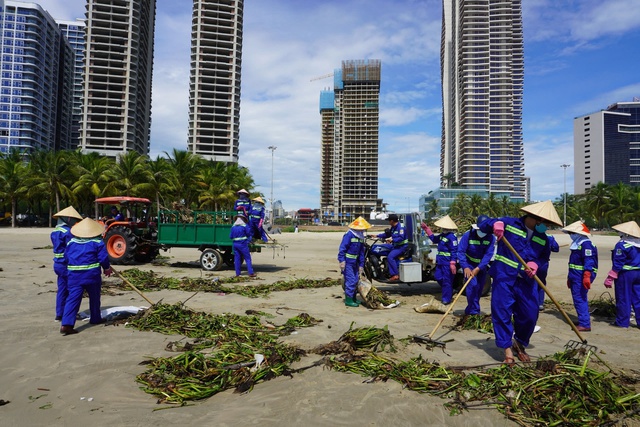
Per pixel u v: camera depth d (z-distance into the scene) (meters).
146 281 10.23
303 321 6.50
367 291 7.95
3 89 124.31
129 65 108.12
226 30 119.56
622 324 6.79
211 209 51.12
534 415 3.34
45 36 133.38
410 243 9.45
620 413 3.39
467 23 143.62
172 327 5.98
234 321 6.28
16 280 10.61
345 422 3.29
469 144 143.00
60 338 5.57
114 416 3.41
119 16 107.75
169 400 3.70
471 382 3.86
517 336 4.71
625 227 6.86
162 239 13.72
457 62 154.00
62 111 150.00
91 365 4.59
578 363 4.32
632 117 179.00
